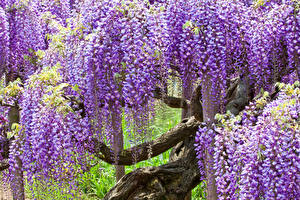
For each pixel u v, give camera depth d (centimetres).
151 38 294
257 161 256
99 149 333
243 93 388
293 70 338
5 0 384
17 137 313
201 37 304
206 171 318
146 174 334
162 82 311
